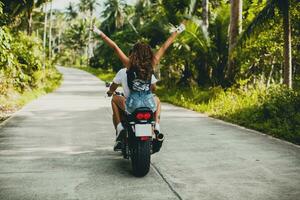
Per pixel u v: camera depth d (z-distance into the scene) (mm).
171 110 15211
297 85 17875
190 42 21109
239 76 18094
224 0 24609
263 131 9875
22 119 11891
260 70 18578
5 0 19656
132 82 5816
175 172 6074
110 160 6832
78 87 30906
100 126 10633
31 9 23469
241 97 15180
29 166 6395
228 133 9625
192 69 23250
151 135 5586
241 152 7449
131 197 4961
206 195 5035
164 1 25766
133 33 43375
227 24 21016
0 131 9688
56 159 6871
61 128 10234
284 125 9711
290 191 5184
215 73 21172
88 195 5027
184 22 6180
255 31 14906
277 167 6363
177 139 8766
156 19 25250
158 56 6039
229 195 5031
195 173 6020
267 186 5387
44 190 5215
